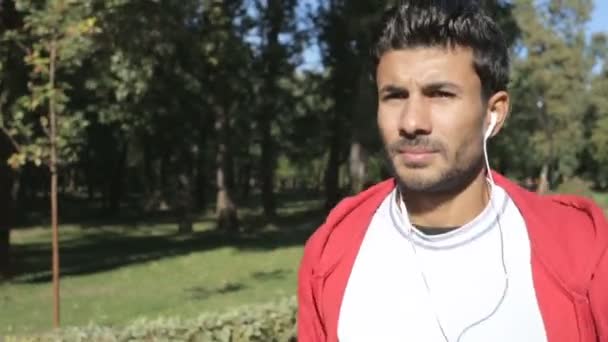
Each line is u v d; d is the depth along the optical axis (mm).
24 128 9359
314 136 33156
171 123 28109
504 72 1669
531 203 1678
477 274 1615
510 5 19141
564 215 1680
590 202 1678
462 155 1618
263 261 17172
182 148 34531
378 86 1682
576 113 58062
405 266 1669
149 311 11523
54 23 8781
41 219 37688
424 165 1616
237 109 26234
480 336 1584
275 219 29766
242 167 51781
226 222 26406
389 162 1678
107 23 10750
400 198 1754
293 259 17344
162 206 41969
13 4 13039
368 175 28703
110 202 40219
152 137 32594
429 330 1617
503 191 1697
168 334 5879
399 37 1621
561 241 1605
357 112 22578
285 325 6441
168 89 21016
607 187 71188
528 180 59938
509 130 37250
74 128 8992
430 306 1624
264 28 25812
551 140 54562
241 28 23516
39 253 21203
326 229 1796
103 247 22312
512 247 1621
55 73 9164
